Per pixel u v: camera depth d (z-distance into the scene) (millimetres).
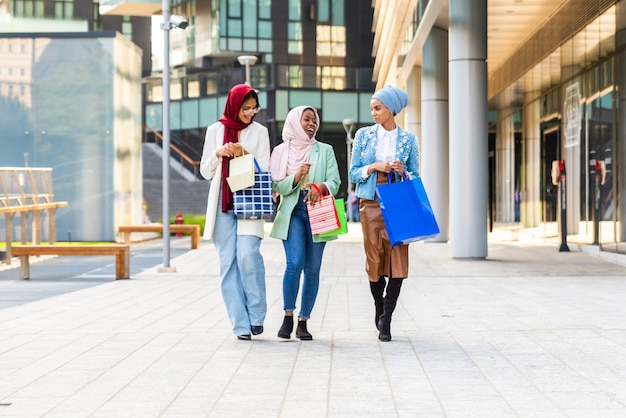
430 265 16984
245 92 8023
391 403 5496
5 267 18250
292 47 54312
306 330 8117
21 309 10844
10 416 5309
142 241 27672
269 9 53938
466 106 17922
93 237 25672
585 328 8602
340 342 7918
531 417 5098
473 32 17828
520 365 6695
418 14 22422
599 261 17703
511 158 30281
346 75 50500
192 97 52719
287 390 5930
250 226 8055
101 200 25719
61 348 7758
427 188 24844
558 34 22203
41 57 25844
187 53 57219
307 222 8016
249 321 8180
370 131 8086
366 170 7883
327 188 7766
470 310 10188
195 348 7676
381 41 38875
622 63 17438
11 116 25891
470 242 18141
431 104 24688
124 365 6910
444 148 24766
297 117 7996
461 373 6418
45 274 16625
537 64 24781
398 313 9969
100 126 25734
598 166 19250
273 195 8422
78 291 13188
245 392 5887
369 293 12320
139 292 12969
